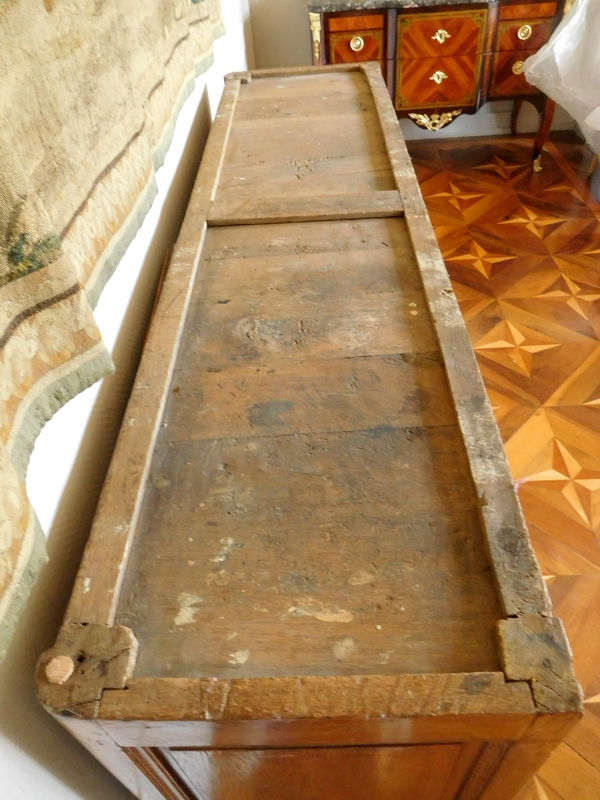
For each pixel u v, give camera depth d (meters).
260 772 0.56
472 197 2.26
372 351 0.66
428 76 2.19
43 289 0.42
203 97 1.40
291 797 0.64
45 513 0.54
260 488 0.54
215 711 0.40
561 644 0.42
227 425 0.59
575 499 1.20
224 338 0.70
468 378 0.61
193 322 0.72
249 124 1.20
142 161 0.75
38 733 0.52
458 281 1.83
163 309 0.72
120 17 0.70
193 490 0.54
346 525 0.50
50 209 0.50
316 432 0.58
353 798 0.64
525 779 0.53
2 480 0.36
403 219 0.87
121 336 0.78
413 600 0.46
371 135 1.11
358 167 1.01
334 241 0.84
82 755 0.61
